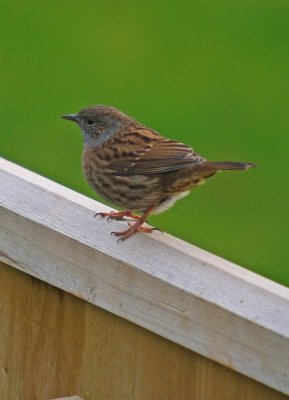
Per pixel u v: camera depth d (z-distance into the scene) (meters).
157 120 18.80
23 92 19.38
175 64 19.95
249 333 6.95
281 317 6.87
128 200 10.57
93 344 7.95
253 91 19.31
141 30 20.73
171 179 10.34
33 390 8.35
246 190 17.41
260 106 18.97
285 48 20.33
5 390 8.52
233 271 7.34
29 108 18.98
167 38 20.55
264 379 6.90
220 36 20.64
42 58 20.16
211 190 17.33
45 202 8.24
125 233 7.91
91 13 21.27
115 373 7.85
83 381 8.04
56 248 8.00
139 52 20.19
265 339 6.86
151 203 10.55
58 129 18.53
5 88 19.48
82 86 19.50
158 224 16.95
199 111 18.95
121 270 7.65
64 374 8.15
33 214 8.16
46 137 18.36
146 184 10.40
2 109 18.98
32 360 8.34
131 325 7.73
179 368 7.49
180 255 7.61
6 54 20.28
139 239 7.88
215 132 18.56
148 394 7.68
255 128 18.56
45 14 21.28
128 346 7.76
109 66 19.91
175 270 7.45
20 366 8.41
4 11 21.42
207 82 19.55
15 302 8.38
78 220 8.05
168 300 7.38
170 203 10.60
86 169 10.91
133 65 19.94
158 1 21.52
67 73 19.83
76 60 20.05
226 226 16.92
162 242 7.86
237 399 7.20
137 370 7.73
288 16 21.05
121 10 21.33
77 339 8.05
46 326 8.22
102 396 7.95
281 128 18.55
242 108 18.97
